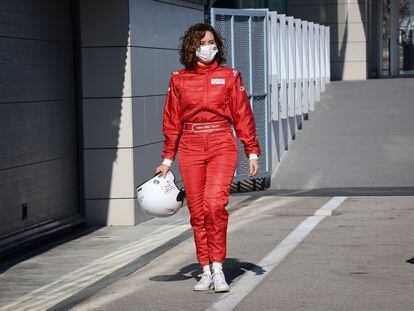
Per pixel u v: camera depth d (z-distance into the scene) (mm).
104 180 15758
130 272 11570
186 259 12352
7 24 13227
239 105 10180
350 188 20594
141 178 16062
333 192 19688
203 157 10148
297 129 26875
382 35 42750
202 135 10125
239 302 9711
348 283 10484
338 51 40250
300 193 19719
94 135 15711
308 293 10039
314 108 29938
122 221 15789
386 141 25516
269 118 21359
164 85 17297
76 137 15711
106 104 15648
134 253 13164
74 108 15656
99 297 10266
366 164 23234
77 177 15766
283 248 12758
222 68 10180
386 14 42938
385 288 10195
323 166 23281
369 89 33719
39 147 14242
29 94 13914
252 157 10273
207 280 10344
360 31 40062
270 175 21266
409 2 43000
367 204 17078
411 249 12484
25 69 13781
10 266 12523
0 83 12953
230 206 17391
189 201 10273
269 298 9852
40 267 12414
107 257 12984
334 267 11391
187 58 10141
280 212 16359
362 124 27453
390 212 16000
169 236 14531
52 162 14734
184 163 10211
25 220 13719
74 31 15609
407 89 33375
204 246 10344
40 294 10797
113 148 15695
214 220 10086
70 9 15492
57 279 11625
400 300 9617
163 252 12898
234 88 10133
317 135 26344
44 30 14508
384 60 43156
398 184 20969
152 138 16625
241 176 20141
